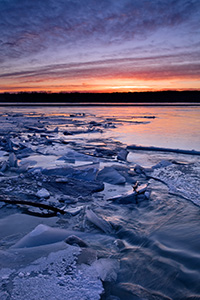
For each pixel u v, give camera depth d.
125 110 41.25
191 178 5.06
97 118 25.16
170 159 7.11
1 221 3.03
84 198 3.94
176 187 4.45
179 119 22.61
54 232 2.62
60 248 2.26
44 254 2.14
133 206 3.62
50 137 12.33
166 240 2.55
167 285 1.86
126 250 2.41
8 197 3.78
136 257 2.27
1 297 1.54
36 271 1.87
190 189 4.34
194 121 20.25
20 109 44.78
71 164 6.36
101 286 1.76
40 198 3.81
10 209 3.42
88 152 8.29
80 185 4.53
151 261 2.19
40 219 3.13
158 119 22.94
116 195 4.13
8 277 1.77
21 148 8.91
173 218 3.14
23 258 2.06
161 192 4.25
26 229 2.83
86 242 2.54
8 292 1.59
